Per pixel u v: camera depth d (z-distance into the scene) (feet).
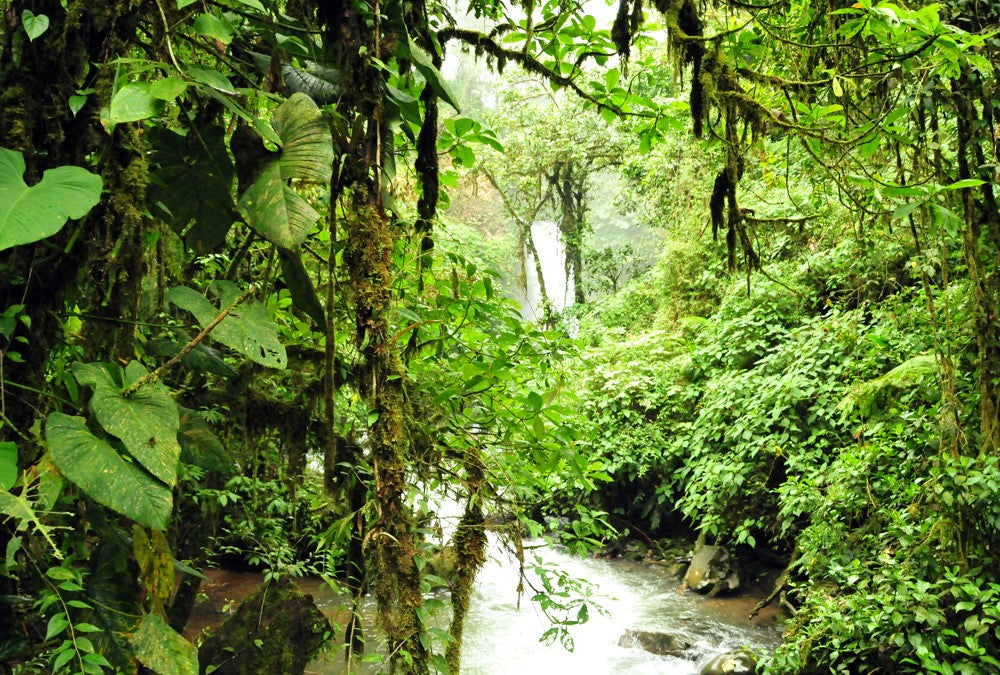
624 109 9.06
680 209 35.78
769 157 15.98
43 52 5.21
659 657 18.31
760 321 25.71
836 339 21.93
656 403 28.17
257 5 5.48
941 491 12.34
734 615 21.16
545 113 48.08
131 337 5.65
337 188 6.29
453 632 7.17
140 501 4.56
